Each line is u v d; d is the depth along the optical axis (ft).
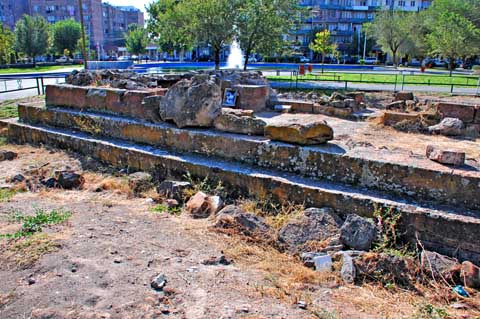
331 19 218.18
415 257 13.50
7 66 142.31
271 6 72.49
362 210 15.06
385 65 167.53
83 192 19.31
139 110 24.70
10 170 22.35
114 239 13.83
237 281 11.60
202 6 71.61
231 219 15.25
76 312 9.70
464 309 10.97
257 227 15.08
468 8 130.11
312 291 11.51
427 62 167.84
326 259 12.94
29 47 162.71
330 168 17.02
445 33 103.86
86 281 11.04
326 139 18.58
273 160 18.47
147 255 12.77
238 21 73.61
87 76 32.37
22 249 12.53
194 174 19.52
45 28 168.35
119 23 332.60
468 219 13.38
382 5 208.74
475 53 103.71
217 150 20.26
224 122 20.95
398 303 11.09
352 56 201.98
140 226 15.20
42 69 128.06
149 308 10.00
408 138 25.77
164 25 84.28
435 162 15.81
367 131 27.61
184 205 17.75
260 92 35.88
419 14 150.92
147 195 18.95
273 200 17.08
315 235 14.30
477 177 14.14
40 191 19.22
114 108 26.21
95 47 254.27
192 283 11.29
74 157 24.52
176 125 22.33
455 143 24.54
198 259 12.76
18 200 17.70
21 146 27.61
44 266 11.69
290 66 129.29
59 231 14.19
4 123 30.86
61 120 27.91
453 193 14.56
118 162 22.70
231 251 13.50
